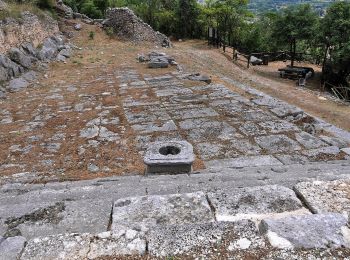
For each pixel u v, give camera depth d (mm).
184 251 2350
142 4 28562
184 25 26781
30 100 10047
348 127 8961
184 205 3037
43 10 19234
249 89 11180
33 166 5914
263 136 7039
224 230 2521
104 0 27141
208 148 6516
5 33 12305
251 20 26406
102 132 7434
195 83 11602
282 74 16500
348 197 2961
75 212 3104
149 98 9922
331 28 14273
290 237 2383
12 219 3037
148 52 18141
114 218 2916
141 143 6809
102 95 10383
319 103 11539
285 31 16594
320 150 6367
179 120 8047
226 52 21531
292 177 4148
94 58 16172
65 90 11078
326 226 2473
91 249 2398
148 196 3203
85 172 5641
